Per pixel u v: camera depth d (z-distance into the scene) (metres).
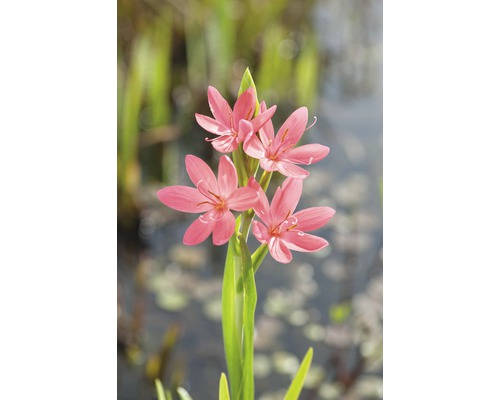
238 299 0.63
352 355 0.83
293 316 0.84
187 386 0.80
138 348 0.82
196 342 0.82
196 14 1.05
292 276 0.87
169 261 0.88
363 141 0.96
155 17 1.02
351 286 0.86
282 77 1.01
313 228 0.61
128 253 0.88
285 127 0.61
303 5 1.05
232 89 1.03
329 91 1.00
